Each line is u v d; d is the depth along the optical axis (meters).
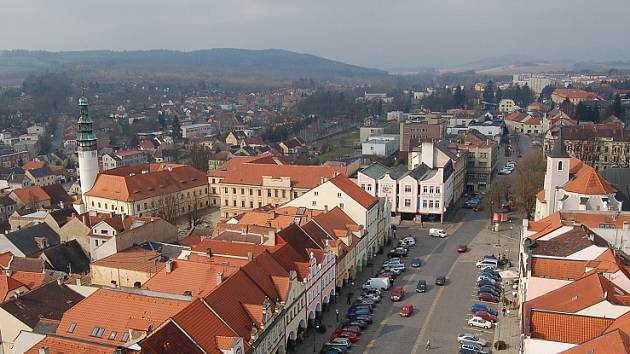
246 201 169.38
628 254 95.75
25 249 121.69
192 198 179.62
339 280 107.62
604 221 102.56
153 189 167.00
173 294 76.31
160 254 104.50
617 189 128.38
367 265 124.31
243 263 85.25
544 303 72.56
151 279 83.50
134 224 117.19
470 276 116.75
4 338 79.19
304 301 89.56
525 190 159.62
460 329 92.50
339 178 133.00
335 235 112.94
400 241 139.12
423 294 107.69
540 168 169.50
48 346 65.12
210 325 67.75
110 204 161.12
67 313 74.00
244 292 77.25
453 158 178.50
